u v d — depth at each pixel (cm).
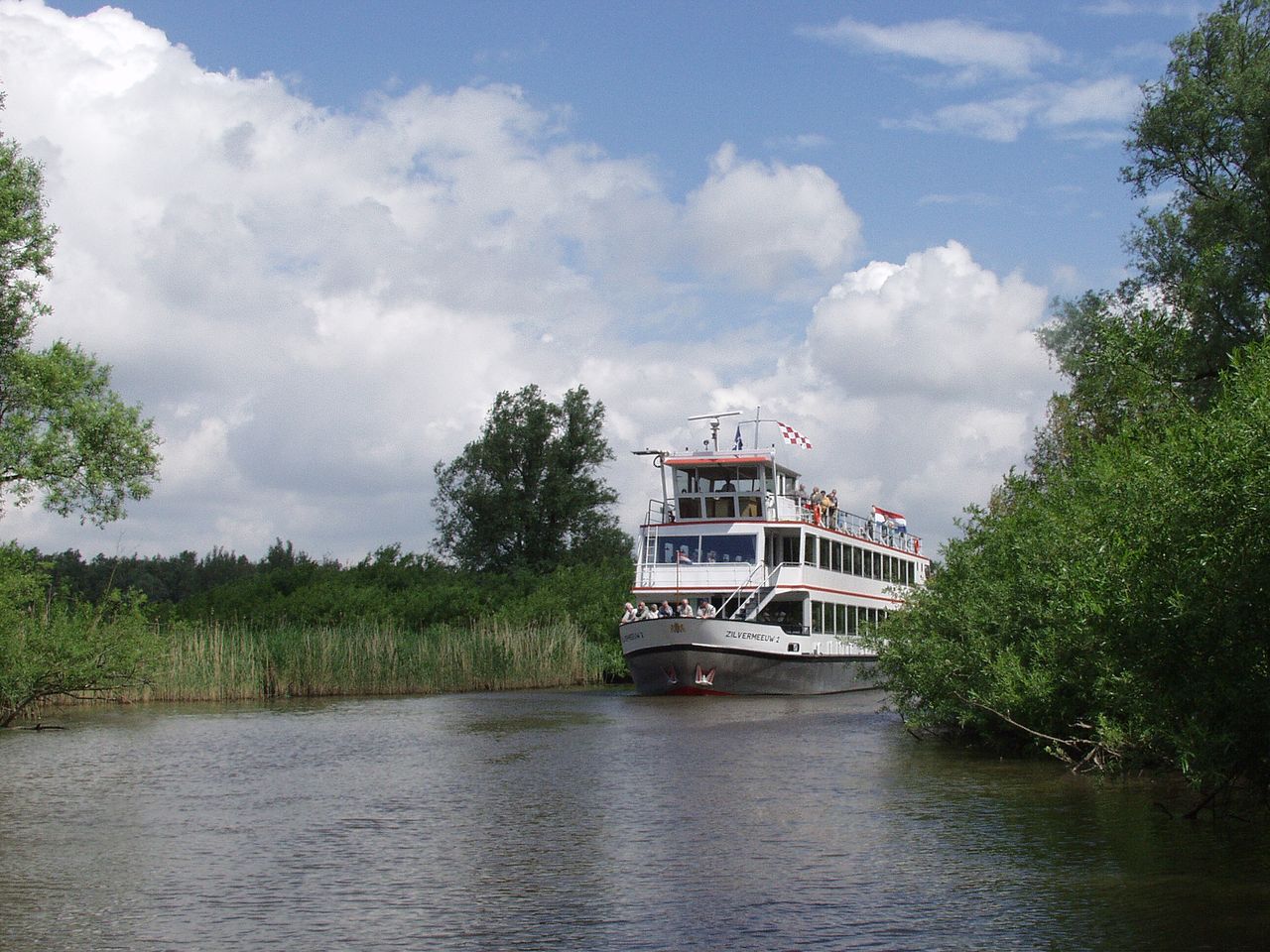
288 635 4750
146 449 3638
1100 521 1393
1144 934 986
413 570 7306
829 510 4612
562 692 4700
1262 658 1209
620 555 9338
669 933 1033
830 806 1661
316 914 1115
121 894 1200
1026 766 2036
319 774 2127
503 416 9188
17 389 3516
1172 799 1620
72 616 3506
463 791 1895
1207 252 2538
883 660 2550
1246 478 1112
